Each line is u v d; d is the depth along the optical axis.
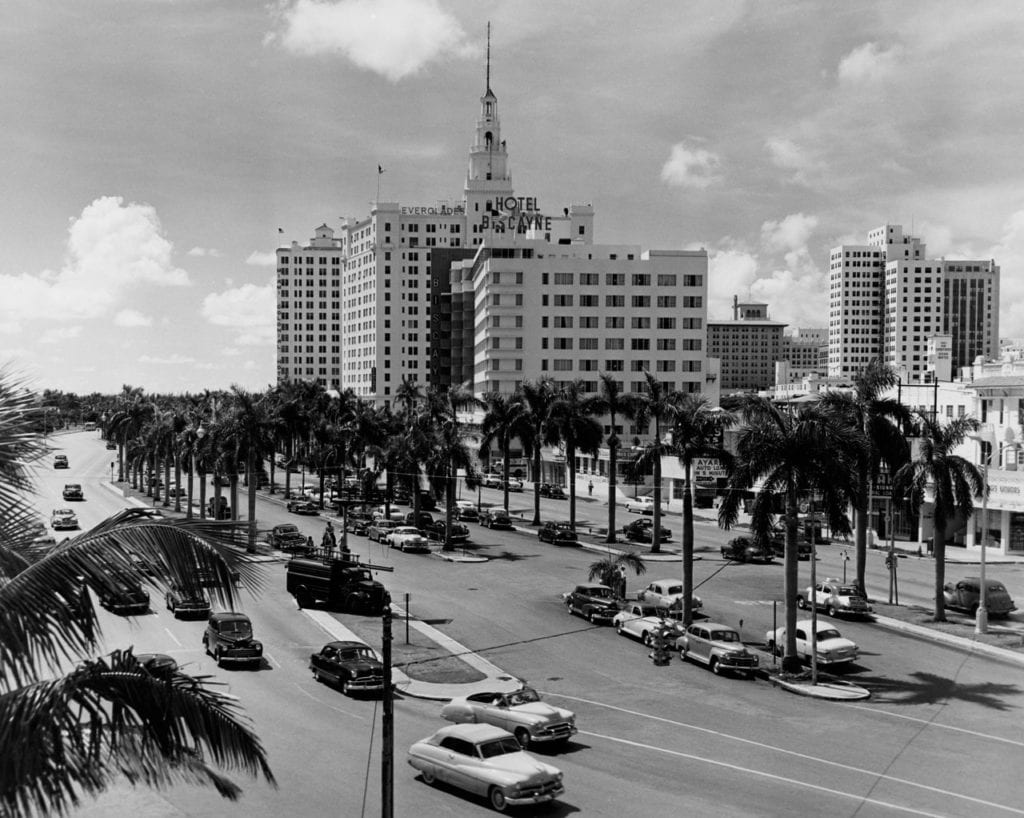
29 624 10.20
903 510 48.41
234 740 11.36
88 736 11.22
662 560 64.12
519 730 26.44
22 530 11.83
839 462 36.53
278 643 39.69
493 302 143.12
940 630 43.31
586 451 73.25
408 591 51.72
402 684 33.44
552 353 143.12
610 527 71.81
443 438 68.69
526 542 72.38
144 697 10.94
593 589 46.28
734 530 81.00
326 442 105.50
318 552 56.88
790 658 36.09
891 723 29.95
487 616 45.84
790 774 24.69
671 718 30.19
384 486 99.50
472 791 21.97
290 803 21.58
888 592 53.34
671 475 100.12
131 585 10.78
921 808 22.27
